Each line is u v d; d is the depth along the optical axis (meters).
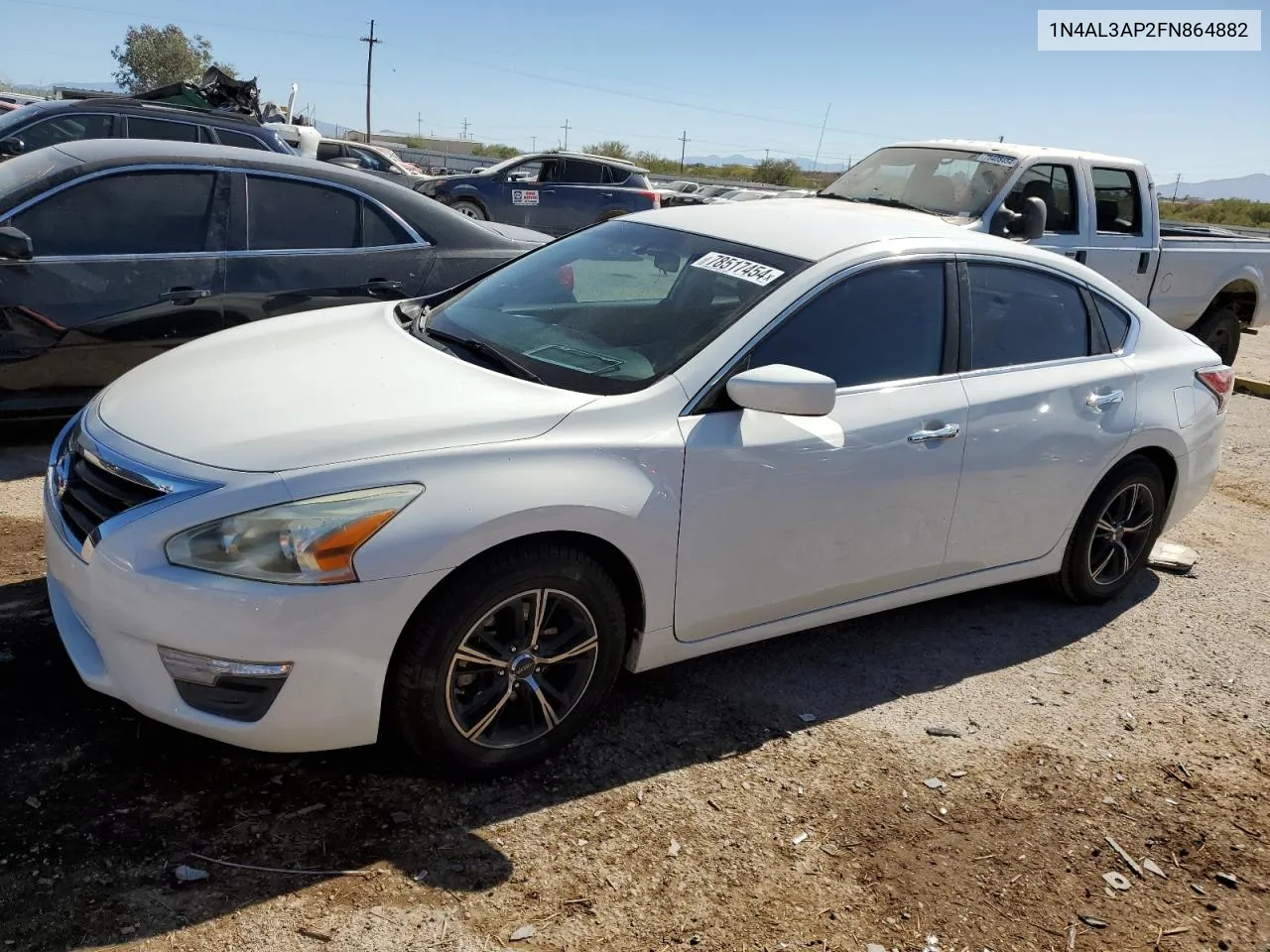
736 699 3.48
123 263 5.02
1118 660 4.09
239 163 5.40
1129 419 4.21
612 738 3.16
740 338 3.21
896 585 3.71
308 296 5.52
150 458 2.65
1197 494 4.70
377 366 3.18
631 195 17.27
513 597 2.75
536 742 2.93
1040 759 3.33
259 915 2.32
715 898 2.55
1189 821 3.09
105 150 5.16
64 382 4.96
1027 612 4.46
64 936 2.20
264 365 3.22
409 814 2.71
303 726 2.56
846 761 3.19
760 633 3.40
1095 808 3.10
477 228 6.22
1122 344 4.38
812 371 3.31
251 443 2.64
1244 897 2.78
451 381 3.06
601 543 2.88
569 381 3.13
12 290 4.73
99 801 2.62
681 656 3.23
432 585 2.57
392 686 2.68
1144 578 4.96
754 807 2.91
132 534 2.51
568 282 3.76
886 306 3.56
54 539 2.79
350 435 2.67
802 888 2.62
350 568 2.48
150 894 2.34
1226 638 4.39
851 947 2.45
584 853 2.65
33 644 3.29
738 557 3.18
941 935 2.52
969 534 3.81
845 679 3.71
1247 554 5.41
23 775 2.68
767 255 3.56
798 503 3.25
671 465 2.96
